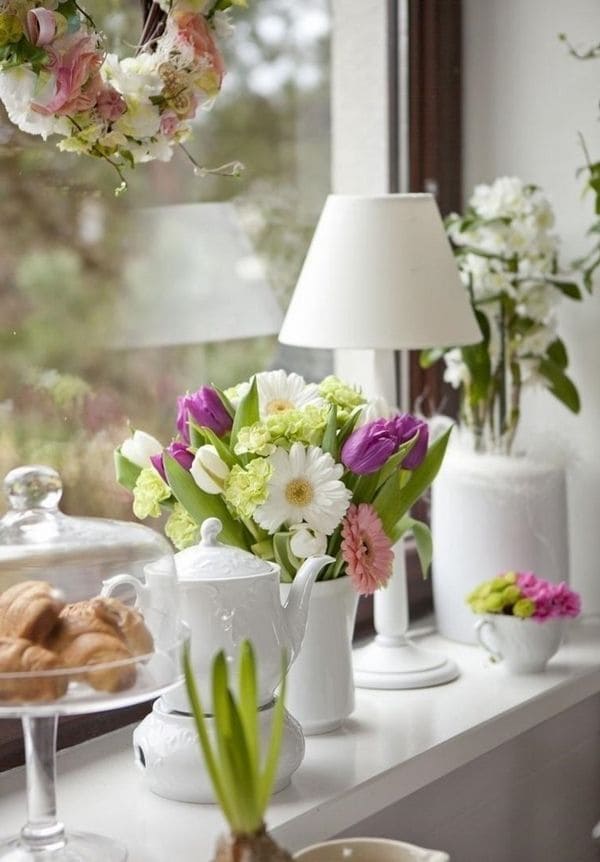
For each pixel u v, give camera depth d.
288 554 1.78
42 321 1.93
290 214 2.38
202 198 2.20
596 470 2.58
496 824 2.29
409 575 2.56
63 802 1.68
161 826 1.60
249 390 1.78
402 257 1.98
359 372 2.57
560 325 2.60
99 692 1.34
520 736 2.35
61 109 1.49
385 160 2.59
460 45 2.66
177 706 1.66
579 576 2.63
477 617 2.36
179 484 1.77
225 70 1.65
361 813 1.73
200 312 2.20
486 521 2.31
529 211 2.35
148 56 1.58
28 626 1.35
